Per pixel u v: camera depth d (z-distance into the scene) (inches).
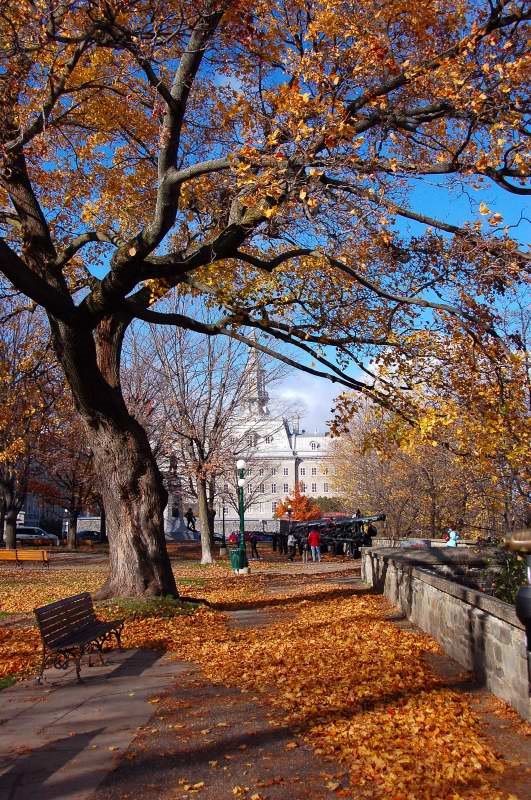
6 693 299.1
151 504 543.2
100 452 539.8
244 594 711.1
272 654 360.5
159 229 405.4
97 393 518.9
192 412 1278.3
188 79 395.2
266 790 186.2
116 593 532.4
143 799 183.0
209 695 286.0
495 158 373.7
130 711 265.7
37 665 353.1
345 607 546.3
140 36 400.5
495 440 434.6
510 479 488.4
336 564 1289.4
